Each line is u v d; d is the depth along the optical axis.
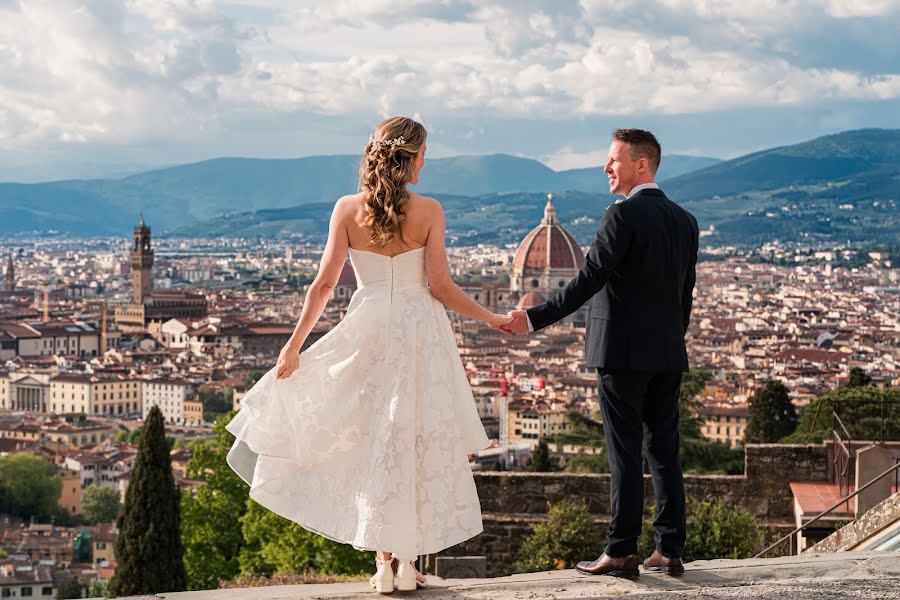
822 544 10.32
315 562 26.33
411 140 6.63
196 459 31.61
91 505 115.44
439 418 6.57
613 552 6.99
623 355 6.95
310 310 6.65
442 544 6.46
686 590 6.71
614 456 7.03
